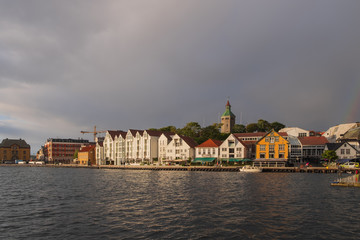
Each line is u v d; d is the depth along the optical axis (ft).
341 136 451.94
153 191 181.47
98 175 336.70
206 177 282.36
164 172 378.73
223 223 102.63
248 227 97.91
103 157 621.31
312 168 327.88
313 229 95.71
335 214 115.14
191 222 104.06
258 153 406.62
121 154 572.51
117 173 373.61
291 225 100.22
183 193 170.91
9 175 354.74
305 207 127.95
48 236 89.66
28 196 164.96
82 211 122.62
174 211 121.19
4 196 165.37
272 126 594.24
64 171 453.17
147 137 517.14
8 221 107.04
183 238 87.35
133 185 216.95
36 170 499.10
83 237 88.53
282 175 296.92
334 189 183.11
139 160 528.63
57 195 167.73
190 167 401.29
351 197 152.87
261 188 189.47
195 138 512.63
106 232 93.15
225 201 143.02
